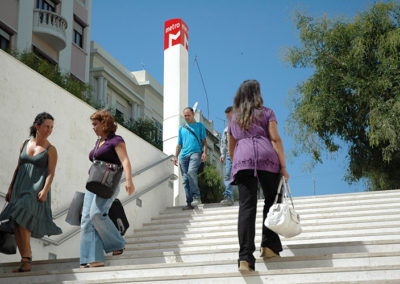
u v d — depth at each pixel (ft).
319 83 48.70
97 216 16.60
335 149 47.78
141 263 17.70
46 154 17.13
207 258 17.10
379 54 46.75
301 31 50.29
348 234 21.39
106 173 16.38
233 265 15.06
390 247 15.37
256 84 15.43
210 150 140.26
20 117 21.70
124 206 28.17
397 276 13.02
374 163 47.52
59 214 22.41
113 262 17.94
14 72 21.70
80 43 81.82
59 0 74.95
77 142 25.30
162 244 25.31
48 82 23.75
